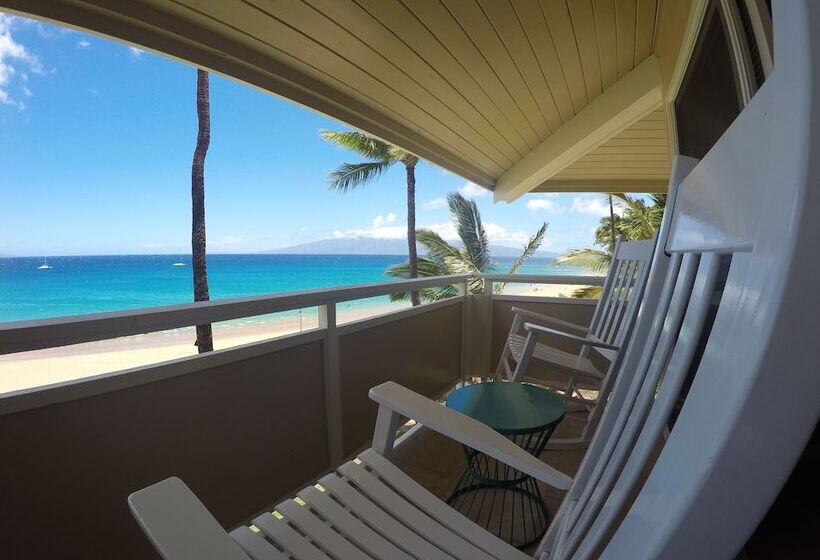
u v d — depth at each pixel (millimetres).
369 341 2170
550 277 3219
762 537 572
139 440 1207
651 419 501
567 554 682
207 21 1660
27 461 1007
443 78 2342
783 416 236
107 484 1144
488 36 2027
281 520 933
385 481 1078
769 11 989
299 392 1731
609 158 4375
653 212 12547
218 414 1415
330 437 1876
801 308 227
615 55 2551
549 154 3545
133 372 1182
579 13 1999
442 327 2971
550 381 3266
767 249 253
